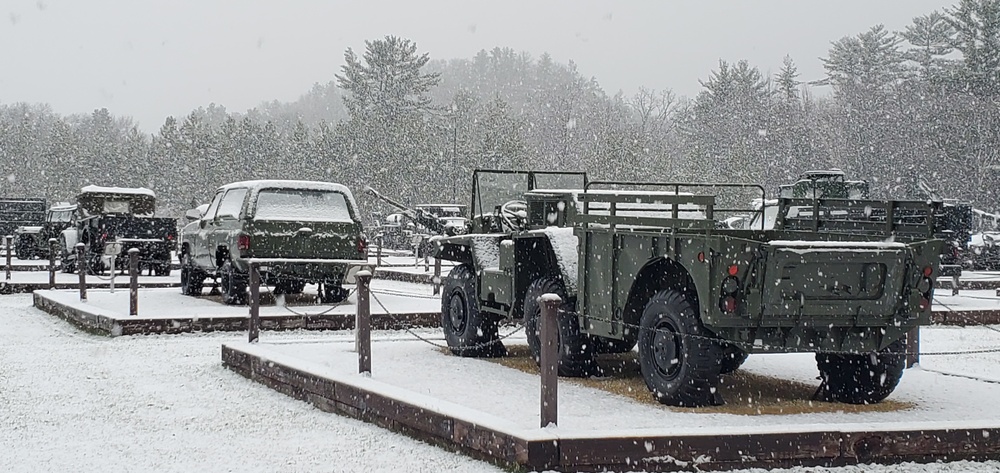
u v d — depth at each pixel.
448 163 62.34
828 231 9.88
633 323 9.20
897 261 8.12
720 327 8.00
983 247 34.16
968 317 17.28
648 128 105.44
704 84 84.00
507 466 6.95
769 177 71.81
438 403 8.06
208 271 18.77
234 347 11.84
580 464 6.77
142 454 7.70
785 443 7.01
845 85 75.81
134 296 15.47
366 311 9.91
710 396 8.35
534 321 10.43
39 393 10.34
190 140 79.19
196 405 9.70
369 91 79.81
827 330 8.23
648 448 6.84
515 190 12.77
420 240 30.12
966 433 7.30
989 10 61.69
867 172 67.69
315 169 67.81
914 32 72.06
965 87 62.38
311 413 9.28
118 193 29.52
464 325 11.91
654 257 8.61
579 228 9.72
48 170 83.19
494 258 11.67
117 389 10.59
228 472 7.16
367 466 7.26
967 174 61.00
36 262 36.38
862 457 7.14
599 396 9.00
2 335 15.53
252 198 16.70
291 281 17.17
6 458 7.57
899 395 9.28
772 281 7.86
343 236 17.03
